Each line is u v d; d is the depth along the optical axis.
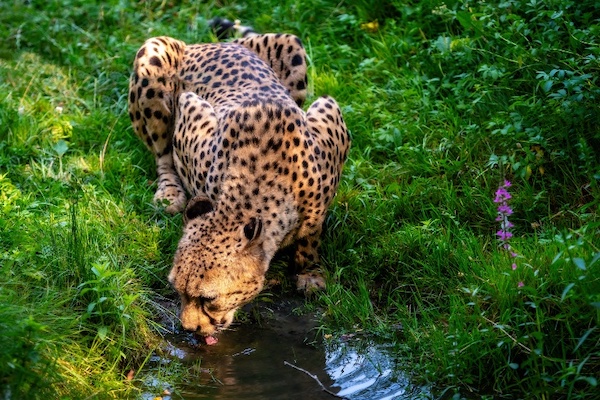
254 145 8.05
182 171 9.48
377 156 10.16
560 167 9.13
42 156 10.13
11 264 7.77
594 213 8.36
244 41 10.79
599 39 9.68
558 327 7.28
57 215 9.03
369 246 8.95
